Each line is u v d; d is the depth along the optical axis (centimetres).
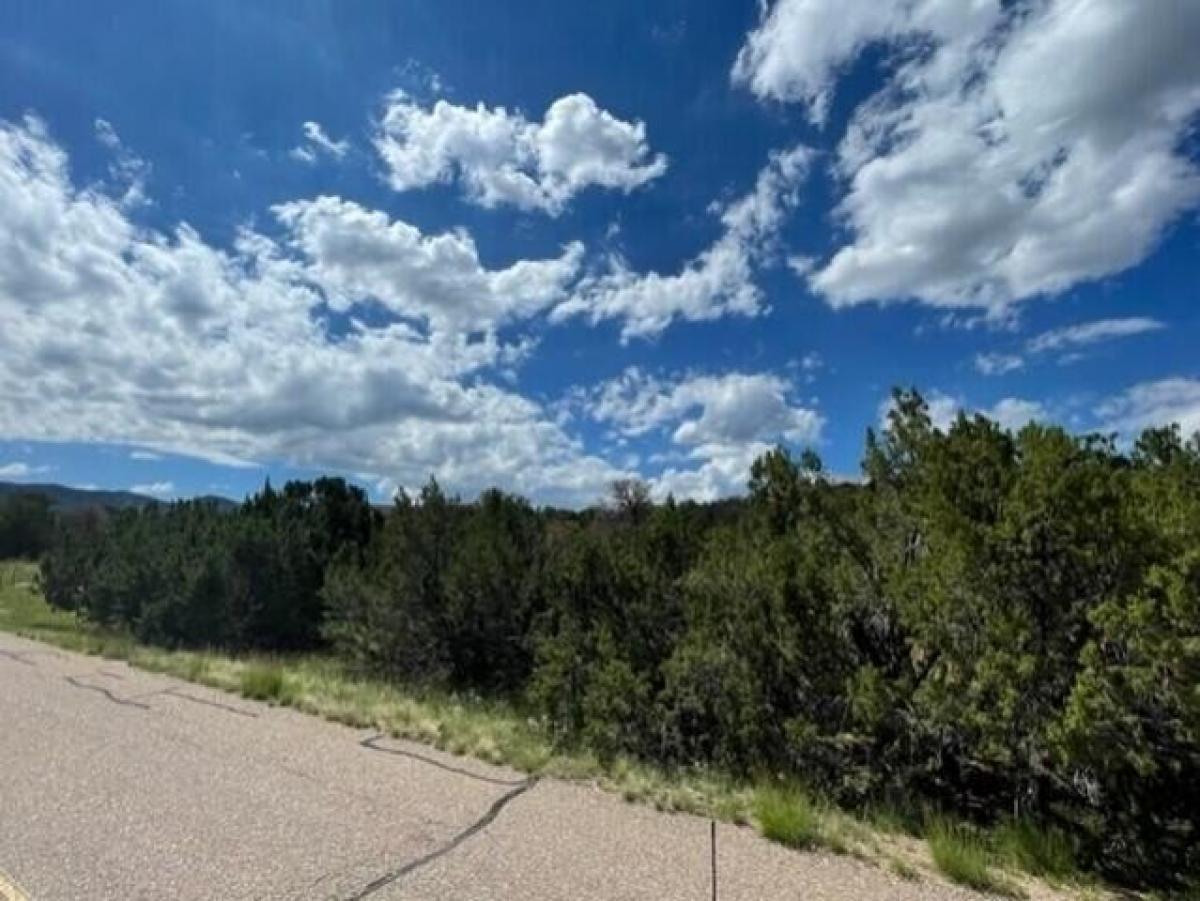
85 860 476
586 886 455
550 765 726
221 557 2053
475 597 1549
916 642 757
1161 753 579
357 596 1728
